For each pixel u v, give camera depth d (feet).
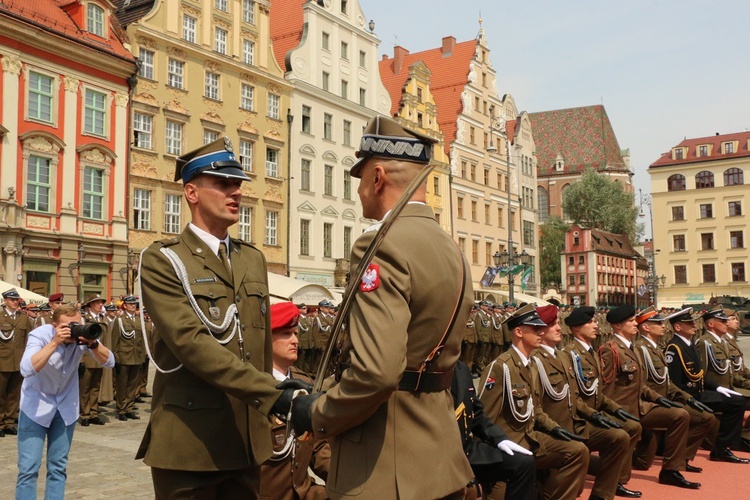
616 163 315.99
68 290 83.87
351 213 129.90
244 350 11.10
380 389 7.38
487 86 175.01
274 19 130.21
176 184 98.53
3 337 38.96
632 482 26.40
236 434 10.64
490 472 17.08
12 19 78.23
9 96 78.74
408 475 8.01
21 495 17.88
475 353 76.64
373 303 7.76
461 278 8.66
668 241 247.09
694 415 27.89
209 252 11.19
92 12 88.99
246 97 109.91
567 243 247.29
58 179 83.87
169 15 98.02
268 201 111.96
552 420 20.83
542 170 320.70
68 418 18.66
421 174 8.96
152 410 10.94
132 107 92.73
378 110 138.51
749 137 240.53
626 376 26.45
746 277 234.17
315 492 15.26
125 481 26.30
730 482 26.27
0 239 76.74
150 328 47.32
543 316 22.27
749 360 85.97
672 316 30.68
